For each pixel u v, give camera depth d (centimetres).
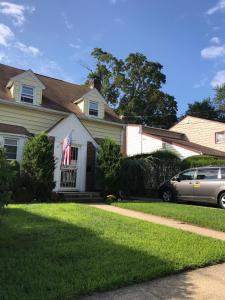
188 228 1063
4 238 777
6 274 556
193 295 539
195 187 1733
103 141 1931
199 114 5812
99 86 2725
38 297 477
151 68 5428
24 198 1562
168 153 2442
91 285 527
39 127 2016
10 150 1820
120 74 5378
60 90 2375
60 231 869
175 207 1459
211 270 661
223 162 2261
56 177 1844
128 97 5441
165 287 565
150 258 677
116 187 1875
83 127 1989
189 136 3909
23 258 641
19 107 1952
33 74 2023
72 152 1945
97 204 1600
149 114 5456
